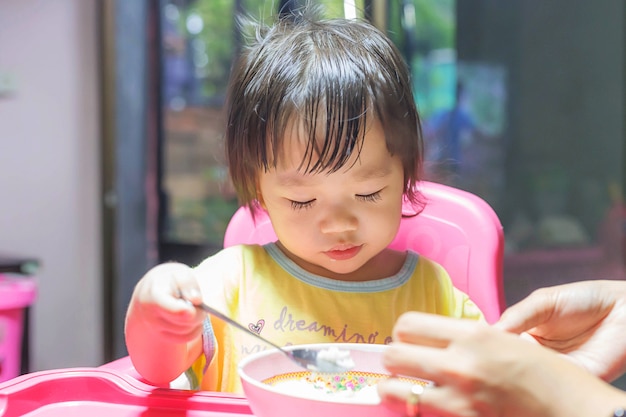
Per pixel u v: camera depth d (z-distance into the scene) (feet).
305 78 2.60
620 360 2.23
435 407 1.55
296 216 2.69
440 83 14.94
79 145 10.15
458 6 15.24
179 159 12.37
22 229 10.22
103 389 2.21
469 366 1.56
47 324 10.14
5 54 10.16
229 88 3.02
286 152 2.59
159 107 11.67
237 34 3.38
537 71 17.87
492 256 3.58
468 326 1.62
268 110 2.62
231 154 2.91
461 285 3.59
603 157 19.49
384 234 2.73
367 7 3.83
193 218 12.46
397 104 2.70
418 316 1.67
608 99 19.24
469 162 16.22
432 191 3.73
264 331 2.94
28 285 7.94
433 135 14.57
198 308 2.08
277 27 3.04
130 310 2.32
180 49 12.16
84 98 10.15
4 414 2.08
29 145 10.18
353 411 1.60
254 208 3.06
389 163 2.68
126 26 10.43
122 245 10.34
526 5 17.17
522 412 1.55
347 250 2.73
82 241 10.20
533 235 17.24
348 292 3.04
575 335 2.37
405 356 1.59
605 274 15.12
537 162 17.83
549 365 1.59
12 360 7.59
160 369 2.44
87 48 10.12
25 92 10.16
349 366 2.07
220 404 2.11
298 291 3.02
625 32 18.61
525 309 2.23
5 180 10.21
